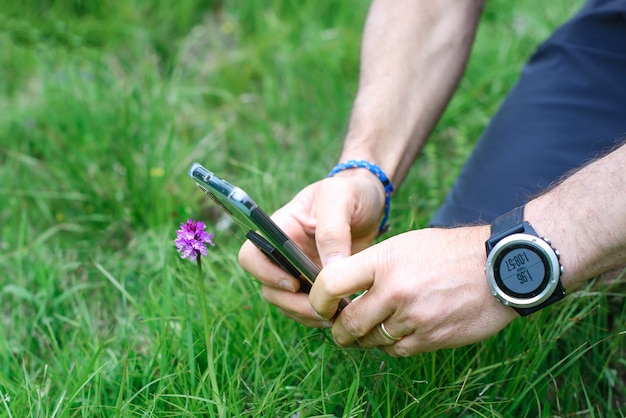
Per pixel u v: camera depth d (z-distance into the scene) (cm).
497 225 81
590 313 97
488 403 91
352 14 165
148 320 99
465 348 96
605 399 98
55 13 168
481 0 108
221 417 87
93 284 113
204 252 83
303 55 154
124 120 134
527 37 150
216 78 155
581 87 105
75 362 96
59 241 123
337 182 90
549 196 82
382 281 81
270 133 136
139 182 126
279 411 92
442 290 81
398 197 122
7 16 165
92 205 126
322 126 141
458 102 139
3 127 140
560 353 99
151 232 118
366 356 93
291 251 81
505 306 81
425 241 82
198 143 130
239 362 97
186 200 122
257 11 169
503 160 104
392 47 103
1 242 123
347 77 151
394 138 99
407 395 92
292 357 96
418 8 104
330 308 83
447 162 129
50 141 133
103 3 172
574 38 108
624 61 104
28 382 94
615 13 105
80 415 94
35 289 115
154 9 175
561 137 103
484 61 148
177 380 94
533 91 107
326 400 92
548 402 92
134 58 162
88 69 152
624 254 80
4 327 109
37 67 157
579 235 79
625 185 78
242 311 101
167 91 145
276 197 120
